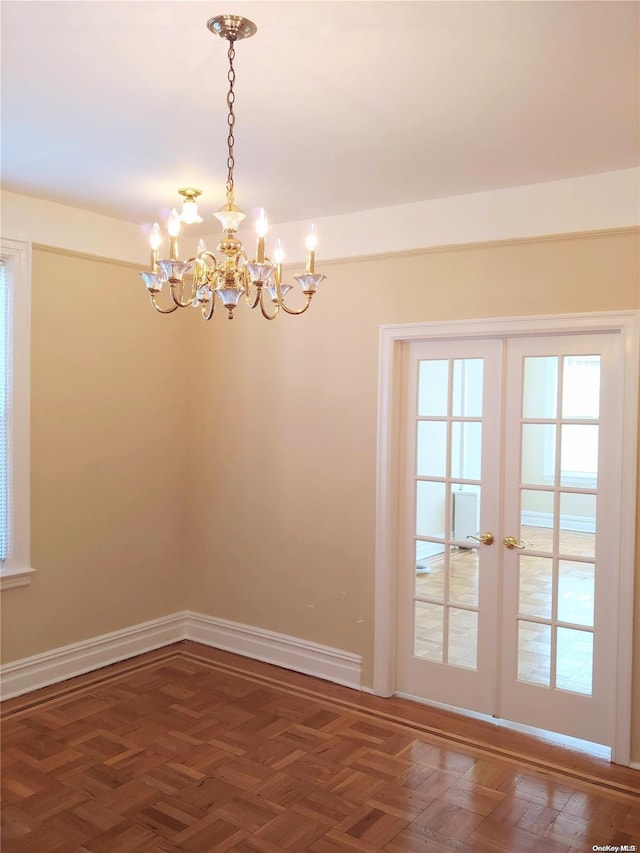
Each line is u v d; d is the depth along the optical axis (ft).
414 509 13.09
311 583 14.19
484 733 11.75
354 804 9.62
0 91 8.18
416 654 13.16
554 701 11.70
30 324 12.83
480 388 12.33
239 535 15.26
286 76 7.70
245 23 6.59
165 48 7.12
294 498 14.37
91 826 9.04
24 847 8.59
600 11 6.35
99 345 14.08
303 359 14.15
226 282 8.04
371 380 13.24
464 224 12.12
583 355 11.28
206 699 12.96
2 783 10.02
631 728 10.75
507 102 8.34
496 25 6.61
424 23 6.57
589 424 11.25
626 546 10.73
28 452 12.90
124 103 8.49
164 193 12.35
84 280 13.75
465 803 9.69
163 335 15.34
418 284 12.66
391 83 7.86
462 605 12.58
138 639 15.14
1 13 6.45
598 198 10.91
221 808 9.47
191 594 16.14
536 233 11.43
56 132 9.45
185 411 15.93
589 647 11.43
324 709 12.61
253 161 10.52
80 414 13.82
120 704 12.68
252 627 15.08
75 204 13.15
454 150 9.96
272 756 10.89
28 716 12.15
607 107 8.46
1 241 12.31
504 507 12.13
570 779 10.34
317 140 9.64
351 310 13.47
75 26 6.69
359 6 6.30
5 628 12.82
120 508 14.66
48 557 13.41
